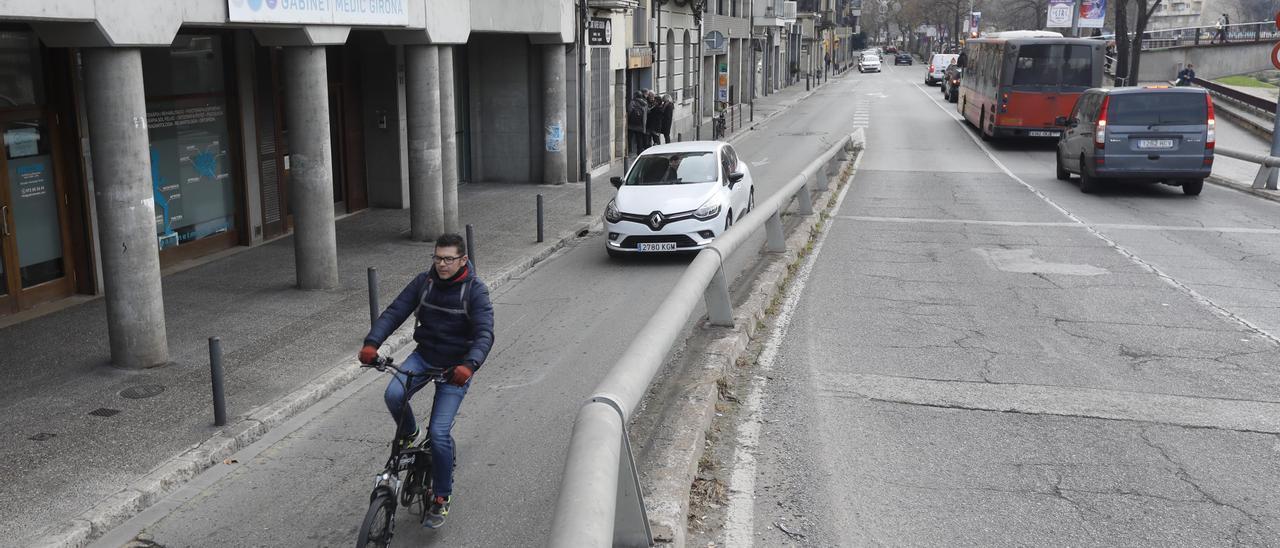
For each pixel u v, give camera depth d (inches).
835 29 4306.1
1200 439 269.1
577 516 147.5
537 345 385.7
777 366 338.0
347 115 677.3
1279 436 270.7
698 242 535.2
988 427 279.9
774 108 1918.1
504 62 842.2
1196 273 490.3
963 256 538.0
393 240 587.5
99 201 333.7
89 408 307.6
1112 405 296.4
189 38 512.1
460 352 233.5
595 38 858.1
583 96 859.4
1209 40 2351.1
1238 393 306.2
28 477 257.6
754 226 422.6
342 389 338.3
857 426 281.3
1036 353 351.6
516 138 855.7
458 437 289.0
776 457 259.8
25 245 422.0
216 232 546.6
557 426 297.1
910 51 7140.8
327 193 456.8
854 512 227.9
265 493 257.3
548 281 503.5
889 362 341.7
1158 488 238.8
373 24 478.3
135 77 330.0
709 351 334.6
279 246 566.3
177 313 420.8
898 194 800.3
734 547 211.6
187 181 519.2
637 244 537.0
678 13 1370.6
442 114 591.5
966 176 924.6
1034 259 528.7
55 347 370.6
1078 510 227.3
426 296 230.7
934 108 1913.1
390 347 378.0
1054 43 1114.1
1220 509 227.1
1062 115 1122.0
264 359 358.3
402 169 700.0
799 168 1003.3
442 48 583.8
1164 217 676.7
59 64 428.1
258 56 568.1
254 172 567.2
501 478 260.4
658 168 582.2
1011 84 1128.2
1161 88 751.1
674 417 271.0
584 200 762.2
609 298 463.2
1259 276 482.6
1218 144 1267.2
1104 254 542.3
